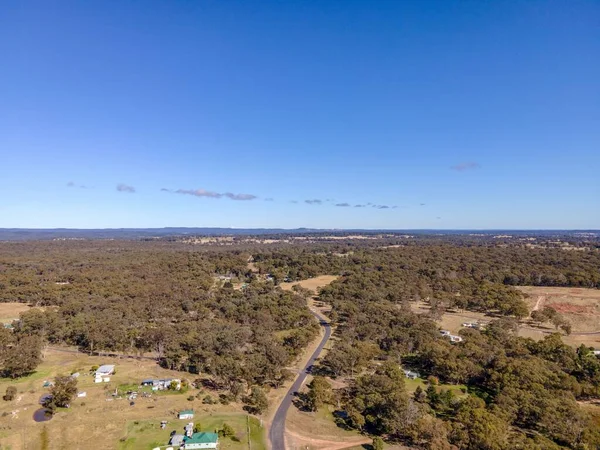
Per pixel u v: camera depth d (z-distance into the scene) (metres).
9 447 70.31
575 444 70.12
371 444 73.19
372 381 90.94
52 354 123.25
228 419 81.12
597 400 90.62
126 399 90.25
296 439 74.44
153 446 71.25
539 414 75.44
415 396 88.88
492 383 94.25
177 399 90.56
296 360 116.75
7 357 104.94
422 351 114.94
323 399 87.88
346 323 149.50
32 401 88.69
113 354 123.81
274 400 90.69
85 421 79.62
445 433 71.00
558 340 118.56
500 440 65.75
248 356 109.50
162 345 123.88
